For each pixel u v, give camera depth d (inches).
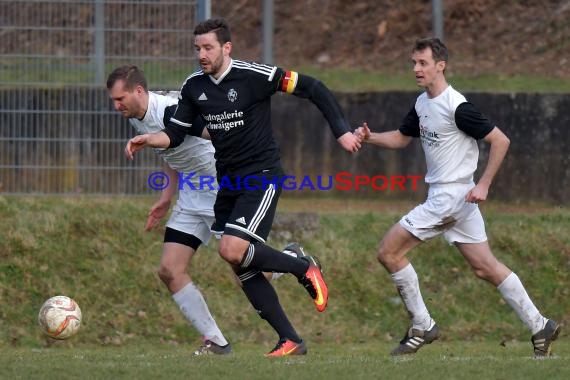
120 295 1433.3
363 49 2394.2
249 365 893.2
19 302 1405.0
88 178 1635.1
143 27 1649.9
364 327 1424.7
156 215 1132.5
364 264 1524.4
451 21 2412.6
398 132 1098.1
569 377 848.3
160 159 1632.6
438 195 1054.4
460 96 1035.9
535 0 2412.6
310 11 2524.6
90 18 1648.6
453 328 1429.6
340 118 986.7
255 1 2568.9
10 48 1646.2
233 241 962.1
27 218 1542.8
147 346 1341.0
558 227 1608.0
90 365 892.0
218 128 976.3
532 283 1514.5
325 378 829.8
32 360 937.5
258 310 1019.3
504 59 2251.5
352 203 1777.8
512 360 946.1
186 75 1651.1
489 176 1026.7
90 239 1518.2
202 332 1106.1
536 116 1764.3
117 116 1633.9
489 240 1576.0
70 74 1647.4
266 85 971.3
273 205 982.4
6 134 1631.4
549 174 1760.6
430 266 1535.4
